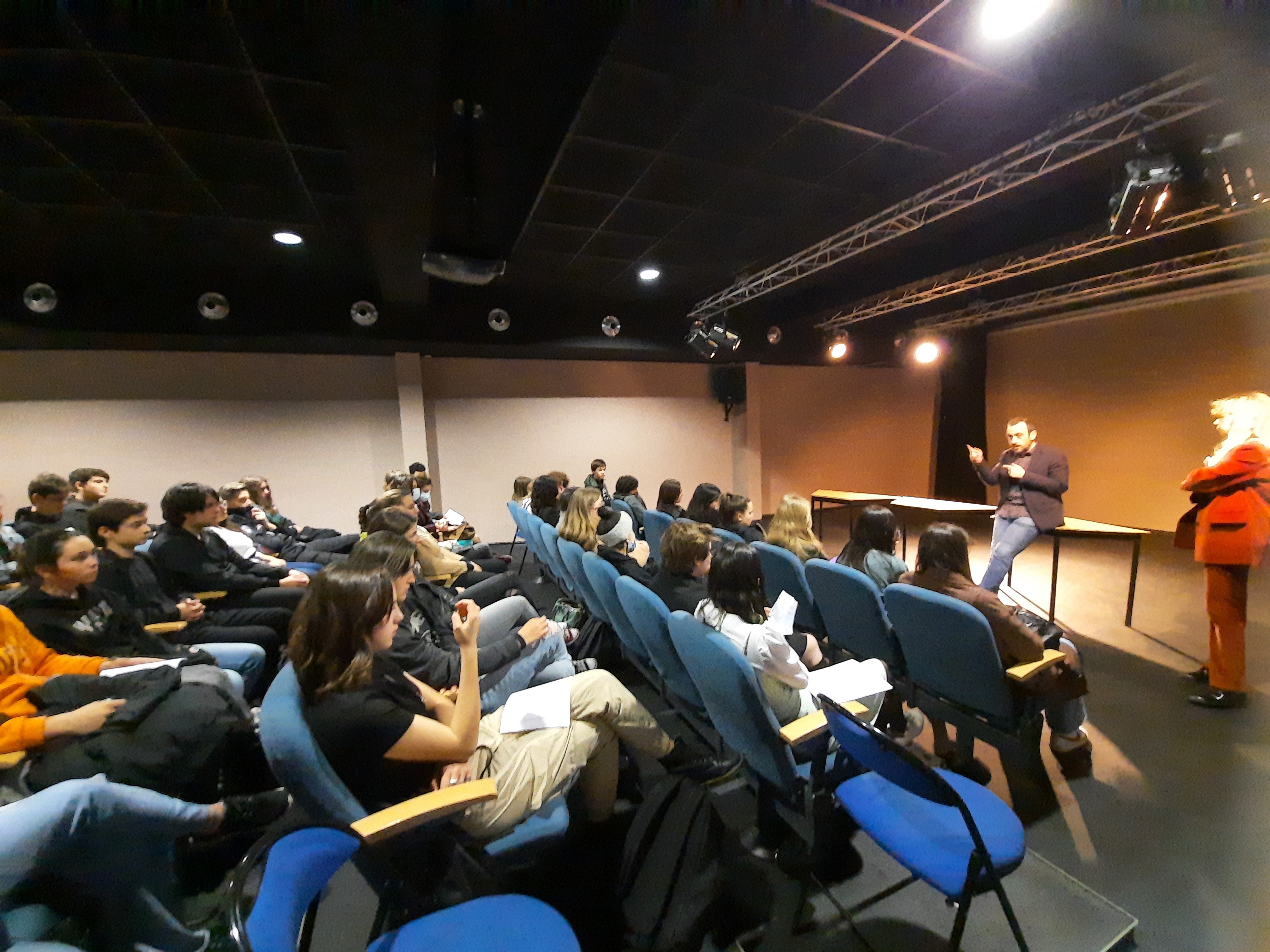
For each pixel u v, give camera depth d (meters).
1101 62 2.01
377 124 1.97
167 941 1.05
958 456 7.42
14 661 1.53
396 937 0.93
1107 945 1.22
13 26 1.65
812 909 1.35
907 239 3.95
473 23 1.79
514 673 1.86
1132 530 3.12
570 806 1.58
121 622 1.89
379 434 5.45
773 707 1.48
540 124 2.44
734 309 6.11
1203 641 2.94
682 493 6.84
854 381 7.79
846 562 2.31
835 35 1.87
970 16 1.77
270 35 1.72
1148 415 5.68
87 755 1.29
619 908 1.28
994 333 7.16
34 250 3.57
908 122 2.38
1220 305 5.10
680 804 1.31
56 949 0.71
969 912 1.32
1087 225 3.18
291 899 0.74
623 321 5.72
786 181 2.91
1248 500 2.14
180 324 4.32
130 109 2.11
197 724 1.39
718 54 1.95
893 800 1.23
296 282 4.55
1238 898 1.36
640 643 2.15
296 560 3.58
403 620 1.87
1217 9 1.73
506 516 6.03
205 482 4.84
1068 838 1.56
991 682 1.55
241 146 2.40
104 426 4.51
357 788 1.11
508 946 0.90
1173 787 1.77
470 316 5.19
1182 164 2.38
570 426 6.25
